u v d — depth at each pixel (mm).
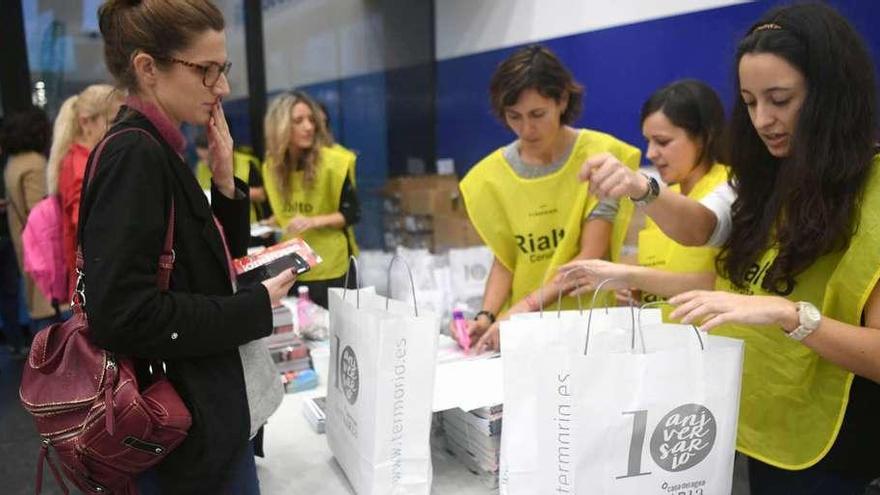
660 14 2934
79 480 945
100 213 835
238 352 1011
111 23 927
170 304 864
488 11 4137
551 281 1524
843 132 908
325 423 1309
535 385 945
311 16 4746
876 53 2129
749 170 1109
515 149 1719
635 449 859
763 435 1069
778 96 953
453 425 1264
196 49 904
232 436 973
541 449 920
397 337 982
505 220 1747
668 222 1177
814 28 907
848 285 917
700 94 1642
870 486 981
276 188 2881
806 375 1002
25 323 4070
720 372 869
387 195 4895
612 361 843
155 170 868
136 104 929
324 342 1893
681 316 910
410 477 1032
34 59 4047
